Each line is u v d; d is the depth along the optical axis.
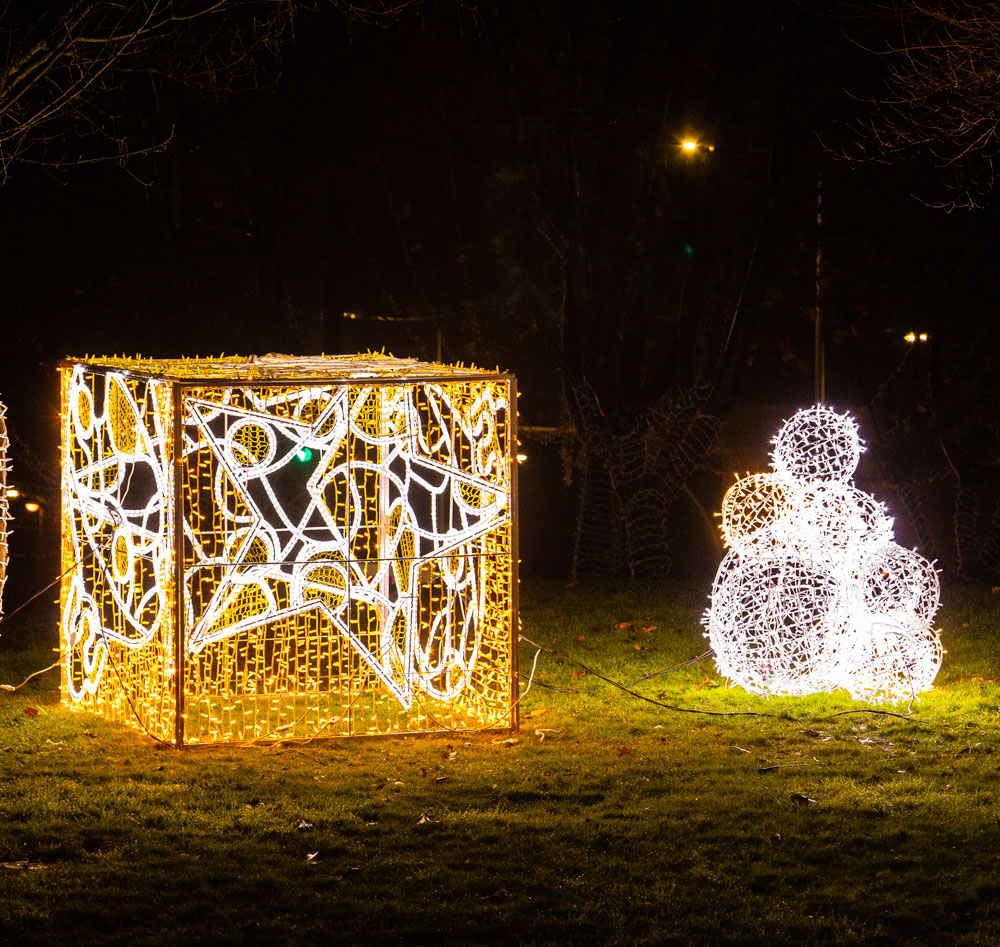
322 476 9.32
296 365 9.34
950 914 5.77
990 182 15.81
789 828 6.84
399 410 10.18
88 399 9.75
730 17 16.34
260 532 9.43
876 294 18.41
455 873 6.18
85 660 9.52
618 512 16.98
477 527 9.22
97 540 11.38
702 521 21.09
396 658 10.51
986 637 12.38
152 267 16.72
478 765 8.04
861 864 6.35
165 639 8.66
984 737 8.78
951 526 19.19
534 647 11.98
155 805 7.16
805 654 10.02
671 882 6.10
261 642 11.02
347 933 5.52
